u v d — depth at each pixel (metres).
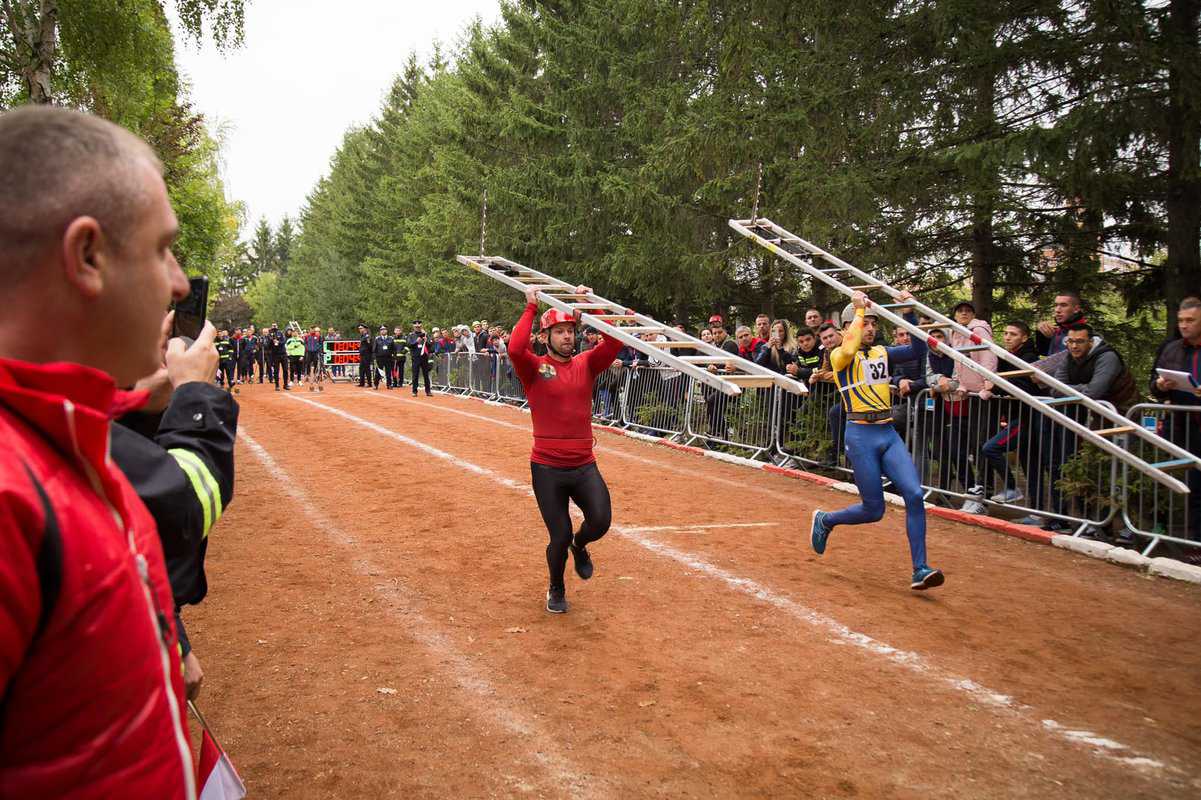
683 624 5.15
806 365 11.00
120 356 1.01
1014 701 4.14
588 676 4.34
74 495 0.87
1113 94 10.28
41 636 0.82
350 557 6.55
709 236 19.31
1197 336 7.14
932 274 16.09
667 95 18.27
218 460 1.57
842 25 13.76
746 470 11.18
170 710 0.99
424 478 9.92
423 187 37.91
